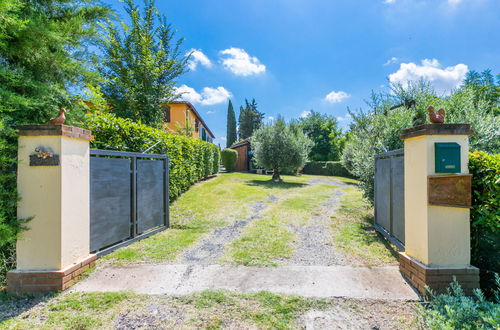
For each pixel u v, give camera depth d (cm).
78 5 404
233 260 360
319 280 296
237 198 911
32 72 342
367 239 462
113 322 219
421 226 280
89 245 337
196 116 2141
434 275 260
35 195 278
